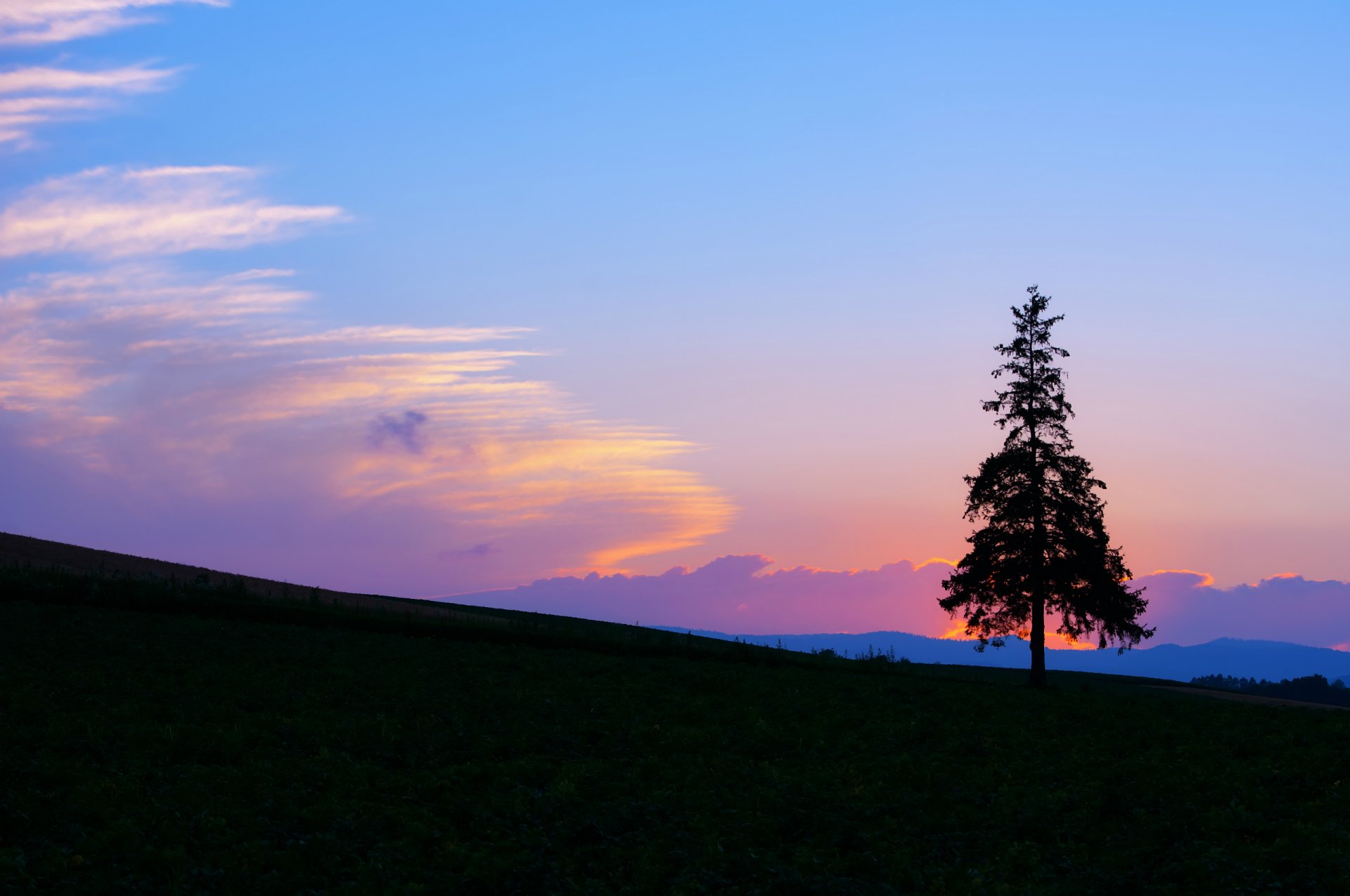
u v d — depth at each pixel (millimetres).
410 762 22953
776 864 15836
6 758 19859
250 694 29500
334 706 28844
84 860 14008
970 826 19016
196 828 16109
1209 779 22875
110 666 31734
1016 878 15797
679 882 14789
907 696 37156
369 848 16062
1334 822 18266
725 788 21422
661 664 41500
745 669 42156
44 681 28750
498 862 15148
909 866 16125
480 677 35156
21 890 12906
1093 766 24859
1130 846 17438
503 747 24828
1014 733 29656
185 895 13320
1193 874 15328
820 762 25031
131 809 16625
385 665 36438
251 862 14547
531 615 59750
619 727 28250
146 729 23453
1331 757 25953
